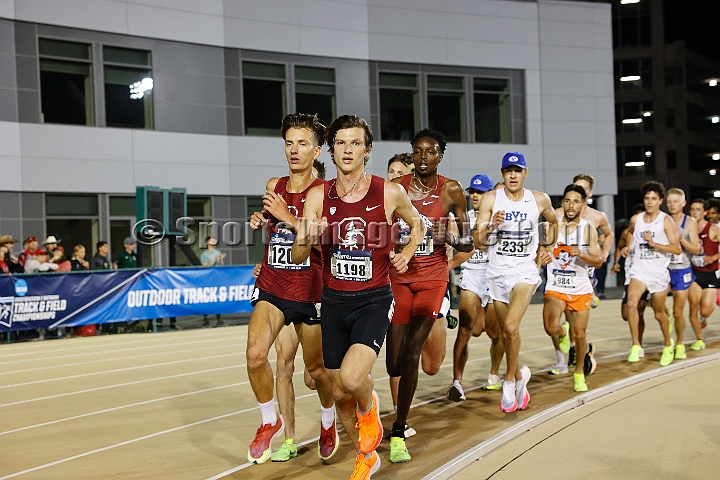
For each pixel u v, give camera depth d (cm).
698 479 358
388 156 1934
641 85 4181
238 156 1759
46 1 1527
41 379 754
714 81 4703
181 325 1312
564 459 403
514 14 2089
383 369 784
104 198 1599
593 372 732
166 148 1669
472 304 616
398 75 1970
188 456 436
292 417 439
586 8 2162
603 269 1844
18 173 1498
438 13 2003
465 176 2020
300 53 1839
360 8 1914
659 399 574
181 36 1689
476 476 376
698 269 958
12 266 1136
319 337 417
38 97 1523
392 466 410
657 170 4181
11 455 446
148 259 1652
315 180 429
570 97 2147
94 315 1140
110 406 605
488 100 2073
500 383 668
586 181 752
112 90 1619
